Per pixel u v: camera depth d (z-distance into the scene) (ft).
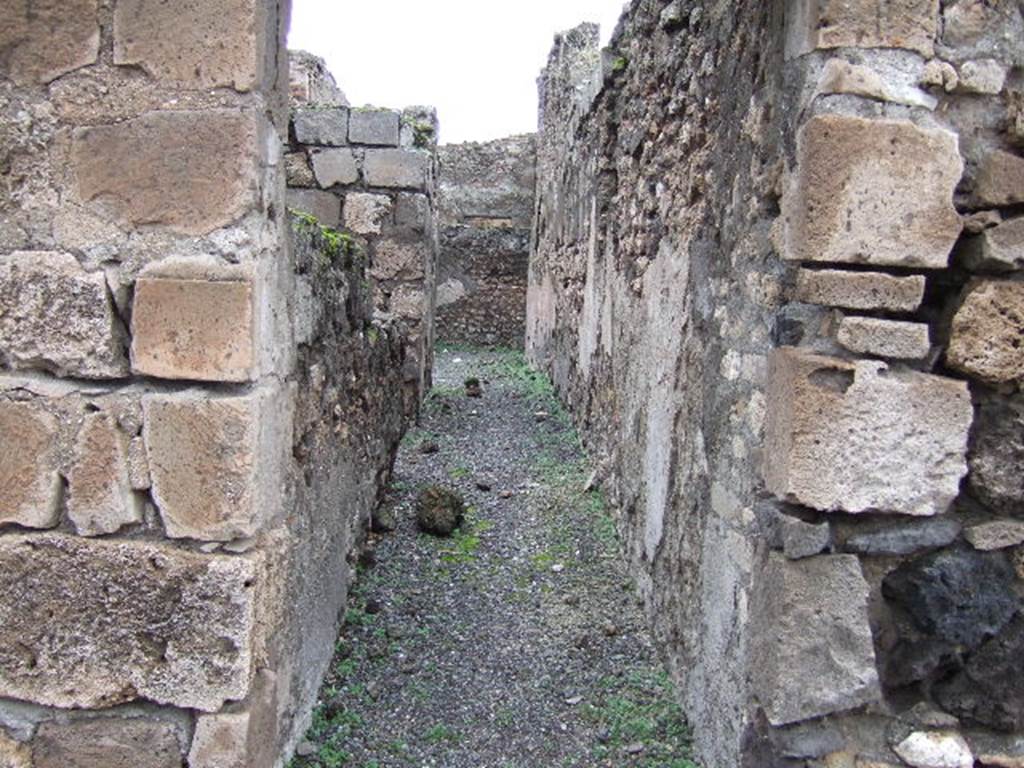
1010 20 6.77
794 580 6.89
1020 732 7.09
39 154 6.67
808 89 6.80
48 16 6.56
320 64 28.14
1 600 6.86
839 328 6.75
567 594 13.05
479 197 42.68
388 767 8.99
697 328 10.11
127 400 6.72
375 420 14.66
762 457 7.54
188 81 6.56
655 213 12.80
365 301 13.01
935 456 6.81
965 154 6.85
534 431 22.48
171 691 6.85
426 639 11.59
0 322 6.73
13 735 7.02
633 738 9.58
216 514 6.74
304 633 9.10
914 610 7.02
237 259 6.63
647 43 13.50
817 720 7.06
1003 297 6.81
